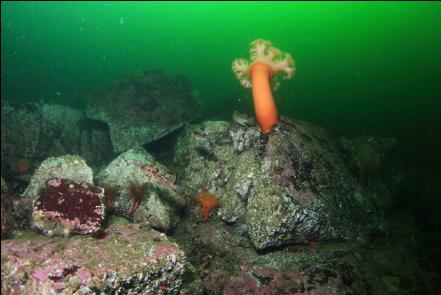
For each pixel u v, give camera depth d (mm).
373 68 23172
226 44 43156
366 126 12812
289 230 4184
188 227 5023
